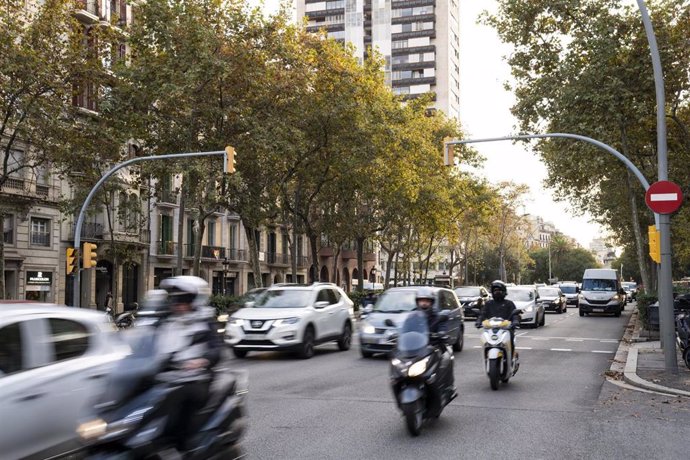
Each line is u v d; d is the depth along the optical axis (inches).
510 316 458.3
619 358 632.4
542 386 463.8
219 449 212.1
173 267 1857.8
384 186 1430.9
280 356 664.4
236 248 2180.1
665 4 949.2
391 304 661.3
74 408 240.7
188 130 1074.1
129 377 188.7
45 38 940.6
